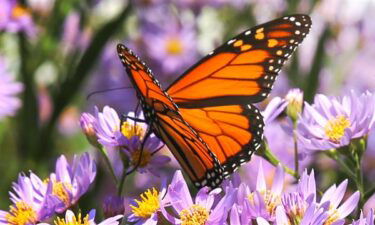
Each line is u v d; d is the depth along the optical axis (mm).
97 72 811
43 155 694
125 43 831
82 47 724
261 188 485
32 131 694
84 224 484
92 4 736
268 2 762
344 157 534
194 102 502
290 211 466
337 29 765
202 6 834
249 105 493
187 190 479
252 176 650
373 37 780
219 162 489
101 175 665
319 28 766
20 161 695
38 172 693
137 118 520
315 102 519
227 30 789
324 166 636
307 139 508
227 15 811
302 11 734
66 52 721
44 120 732
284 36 494
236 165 489
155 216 480
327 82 744
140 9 830
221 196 483
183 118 494
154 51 826
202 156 495
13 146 721
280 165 485
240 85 499
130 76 505
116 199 498
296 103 521
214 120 496
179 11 850
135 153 516
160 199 482
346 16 773
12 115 699
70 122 815
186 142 500
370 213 451
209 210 476
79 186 502
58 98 691
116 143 516
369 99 507
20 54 703
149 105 506
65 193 501
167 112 499
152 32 833
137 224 483
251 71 499
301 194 471
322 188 623
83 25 729
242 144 490
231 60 500
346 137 504
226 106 496
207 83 502
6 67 715
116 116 524
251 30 499
